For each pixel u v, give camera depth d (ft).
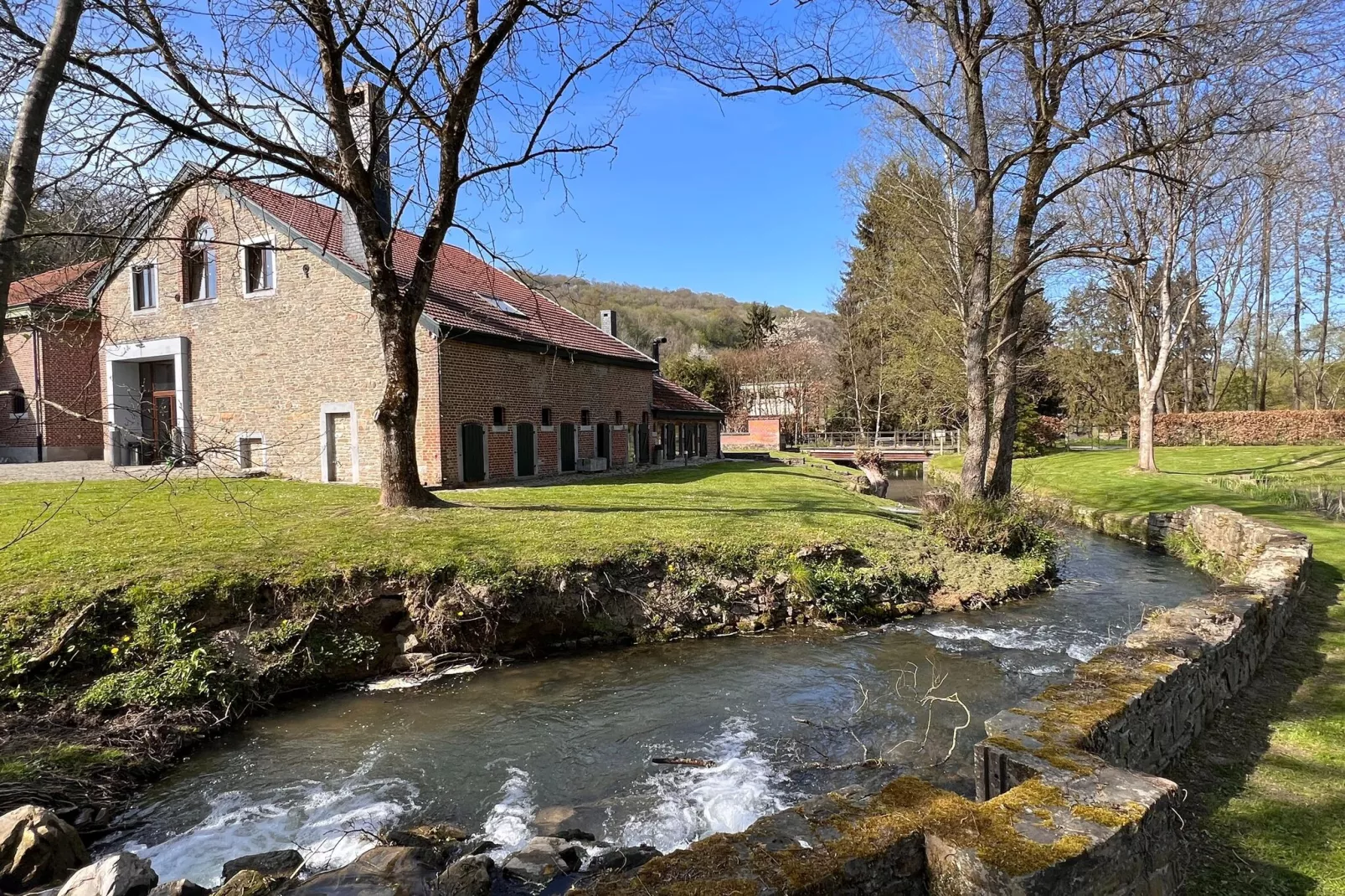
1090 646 30.99
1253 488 66.39
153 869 15.40
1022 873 8.35
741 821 17.07
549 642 30.58
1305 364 141.69
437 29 34.91
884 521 48.80
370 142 36.60
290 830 17.10
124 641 23.62
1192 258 81.87
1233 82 35.88
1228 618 20.57
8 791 17.02
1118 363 149.69
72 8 12.84
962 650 30.63
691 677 27.55
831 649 30.89
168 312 66.33
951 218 70.03
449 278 67.97
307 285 59.26
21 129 12.43
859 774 19.13
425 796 18.67
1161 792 10.44
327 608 27.25
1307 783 14.89
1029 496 52.85
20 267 22.25
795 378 201.67
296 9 31.01
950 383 112.06
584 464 75.87
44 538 31.65
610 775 19.76
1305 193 71.92
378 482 56.70
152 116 27.48
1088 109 46.60
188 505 42.24
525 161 36.99
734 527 41.52
